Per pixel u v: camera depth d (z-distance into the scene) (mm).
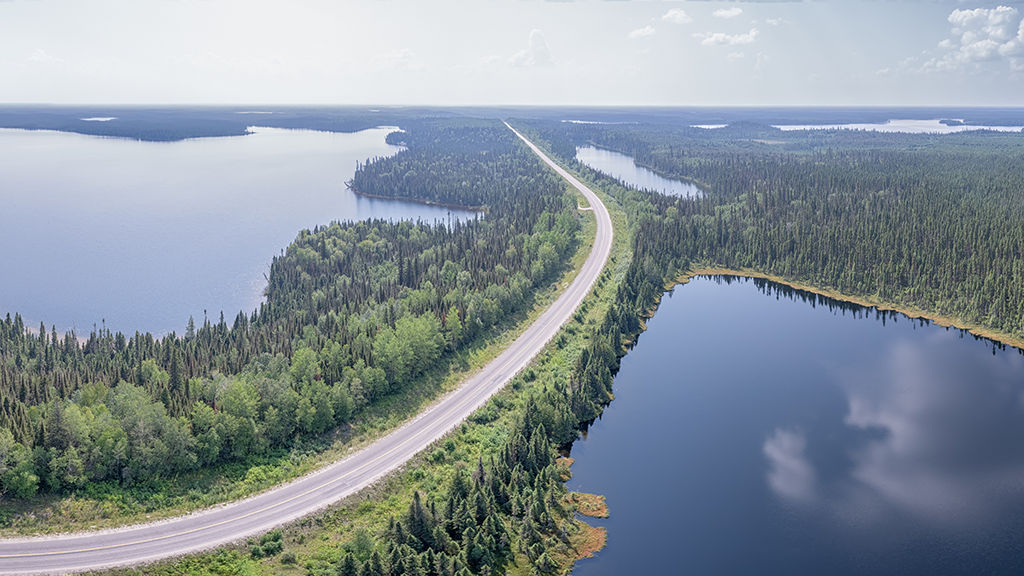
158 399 136125
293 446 135125
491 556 107312
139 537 105625
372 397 156000
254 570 101312
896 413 166000
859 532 120062
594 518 124000
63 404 127062
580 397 162500
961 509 127062
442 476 129875
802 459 145125
